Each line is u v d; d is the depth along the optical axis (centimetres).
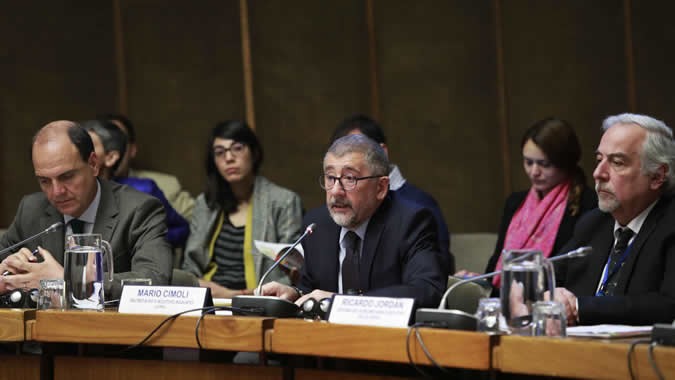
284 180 874
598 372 221
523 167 941
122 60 816
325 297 322
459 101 934
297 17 888
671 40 938
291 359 276
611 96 942
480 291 361
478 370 244
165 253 420
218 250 602
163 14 838
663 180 328
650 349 213
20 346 312
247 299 295
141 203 430
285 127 878
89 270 319
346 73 905
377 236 370
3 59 746
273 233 594
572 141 544
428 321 260
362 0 912
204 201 616
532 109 941
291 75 883
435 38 932
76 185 405
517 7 943
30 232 432
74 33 791
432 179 924
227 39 861
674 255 312
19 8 757
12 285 353
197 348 287
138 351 297
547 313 247
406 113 922
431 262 353
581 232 368
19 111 753
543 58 943
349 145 364
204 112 848
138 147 820
